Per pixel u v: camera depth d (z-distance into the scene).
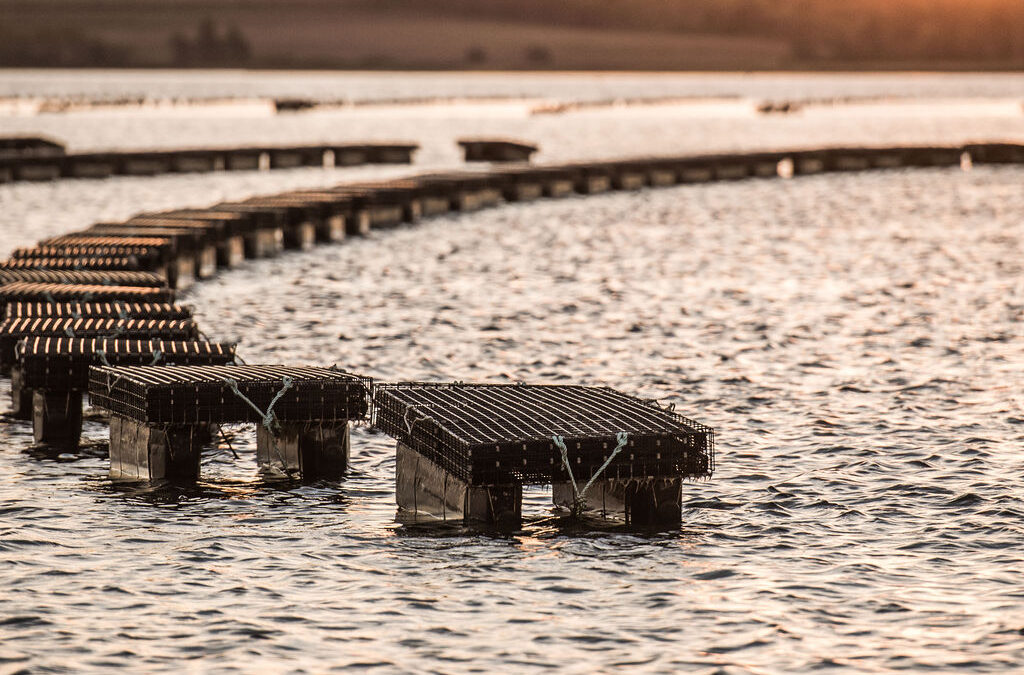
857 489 52.06
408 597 40.81
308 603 40.31
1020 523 47.53
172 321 67.38
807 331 87.50
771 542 46.00
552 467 45.66
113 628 38.25
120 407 52.88
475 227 146.38
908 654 36.88
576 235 140.75
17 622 38.53
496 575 42.69
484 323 89.31
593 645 37.50
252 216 119.38
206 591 41.16
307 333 85.00
